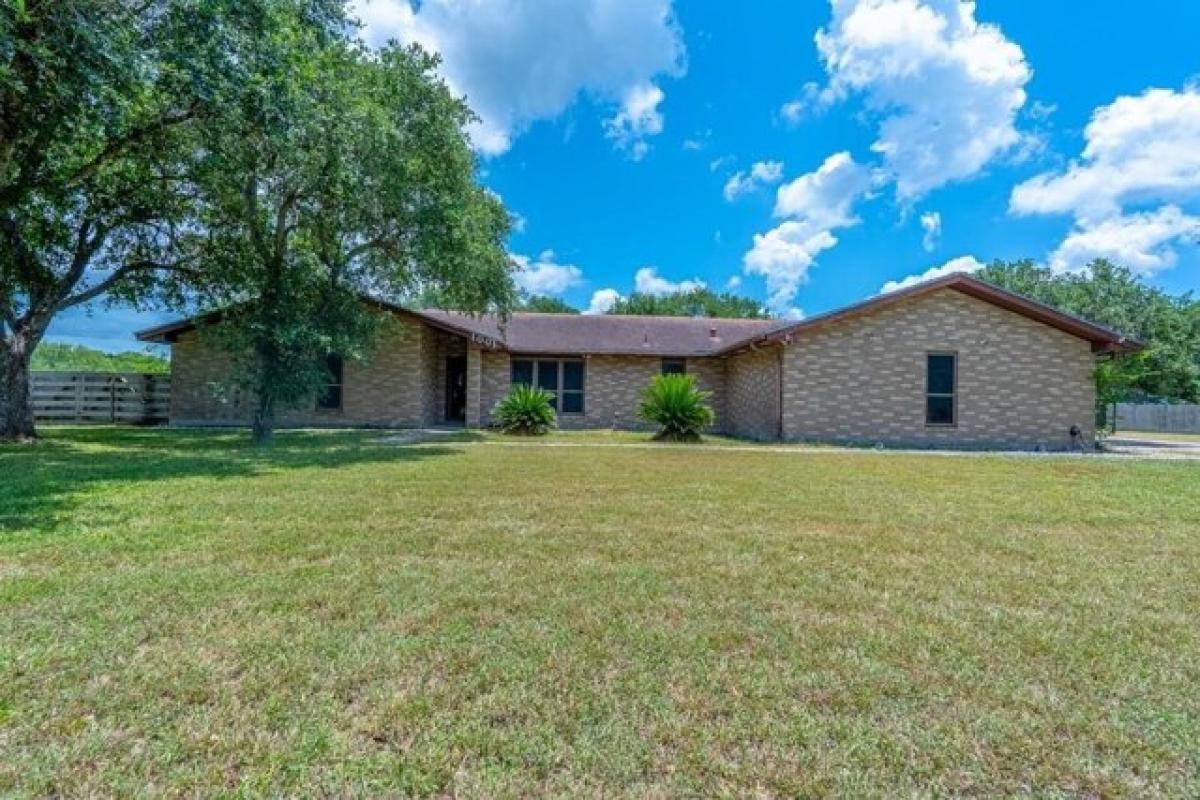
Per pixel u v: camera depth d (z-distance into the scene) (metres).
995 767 1.96
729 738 2.10
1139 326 19.30
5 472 7.70
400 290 14.89
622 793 1.81
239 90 7.94
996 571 4.08
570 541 4.65
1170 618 3.26
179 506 5.68
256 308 12.59
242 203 12.66
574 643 2.81
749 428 17.97
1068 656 2.77
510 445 12.77
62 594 3.30
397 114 12.31
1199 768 1.97
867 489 7.46
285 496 6.27
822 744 2.07
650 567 4.01
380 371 17.77
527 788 1.82
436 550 4.33
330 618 3.05
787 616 3.21
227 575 3.67
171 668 2.49
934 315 15.26
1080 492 7.45
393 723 2.14
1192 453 13.68
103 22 6.62
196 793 1.77
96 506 5.61
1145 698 2.40
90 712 2.16
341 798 1.77
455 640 2.82
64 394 18.20
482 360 20.14
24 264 12.38
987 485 7.99
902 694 2.41
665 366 20.56
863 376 15.24
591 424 20.30
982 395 15.21
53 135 7.75
